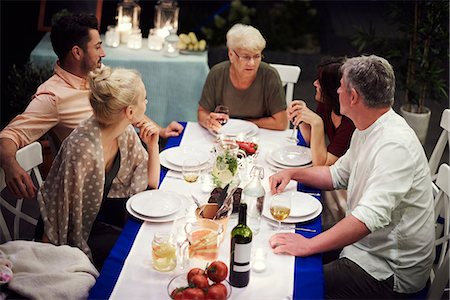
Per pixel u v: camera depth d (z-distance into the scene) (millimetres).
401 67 5074
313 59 6305
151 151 2680
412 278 2359
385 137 2324
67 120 2967
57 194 2385
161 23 4758
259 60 3270
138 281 1989
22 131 2818
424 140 5039
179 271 2047
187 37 4566
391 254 2352
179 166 2809
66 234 2398
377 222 2195
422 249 2352
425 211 2348
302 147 3053
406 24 5051
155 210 2373
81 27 2920
